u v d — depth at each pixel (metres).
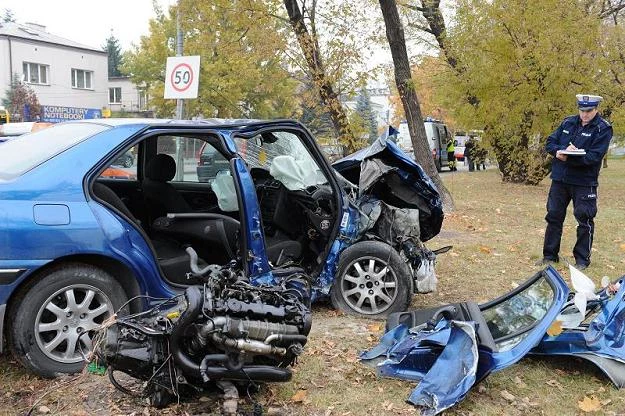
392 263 5.54
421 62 17.67
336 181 5.49
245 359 3.62
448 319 4.41
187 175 6.04
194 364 3.51
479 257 8.38
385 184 5.91
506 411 3.92
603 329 4.53
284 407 3.88
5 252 3.85
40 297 4.00
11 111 43.09
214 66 26.70
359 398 4.03
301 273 4.94
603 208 14.36
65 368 4.11
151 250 4.43
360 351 4.82
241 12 14.28
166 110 34.59
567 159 7.48
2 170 4.30
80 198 4.19
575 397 4.16
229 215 5.48
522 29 16.02
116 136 4.46
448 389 3.84
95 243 4.14
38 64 48.78
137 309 4.37
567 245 9.27
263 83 17.00
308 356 4.67
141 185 5.51
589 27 15.88
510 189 18.69
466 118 17.58
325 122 15.82
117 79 57.84
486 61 16.44
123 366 3.53
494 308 4.80
